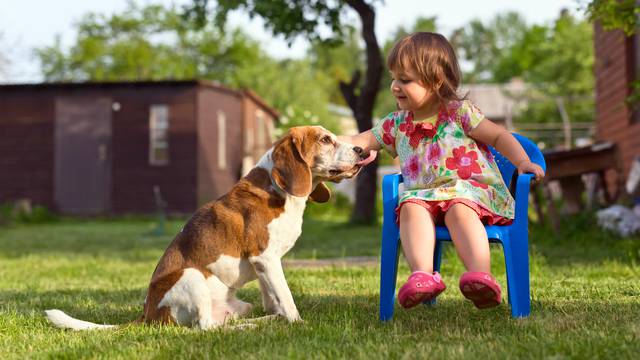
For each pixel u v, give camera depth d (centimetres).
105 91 2202
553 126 2530
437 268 445
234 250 373
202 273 369
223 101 2362
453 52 367
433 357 282
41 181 2222
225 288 377
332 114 3719
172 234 1496
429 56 357
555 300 436
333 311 418
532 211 1333
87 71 4253
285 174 373
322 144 384
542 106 3225
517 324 345
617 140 1291
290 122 2394
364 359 285
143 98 2192
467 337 323
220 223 375
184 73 4272
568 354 284
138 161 2195
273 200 377
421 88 362
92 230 1684
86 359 310
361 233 1339
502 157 411
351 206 2283
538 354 284
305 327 357
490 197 361
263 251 372
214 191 2295
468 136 376
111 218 2175
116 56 4178
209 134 2252
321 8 1409
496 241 378
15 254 1038
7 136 2227
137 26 4244
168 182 2181
